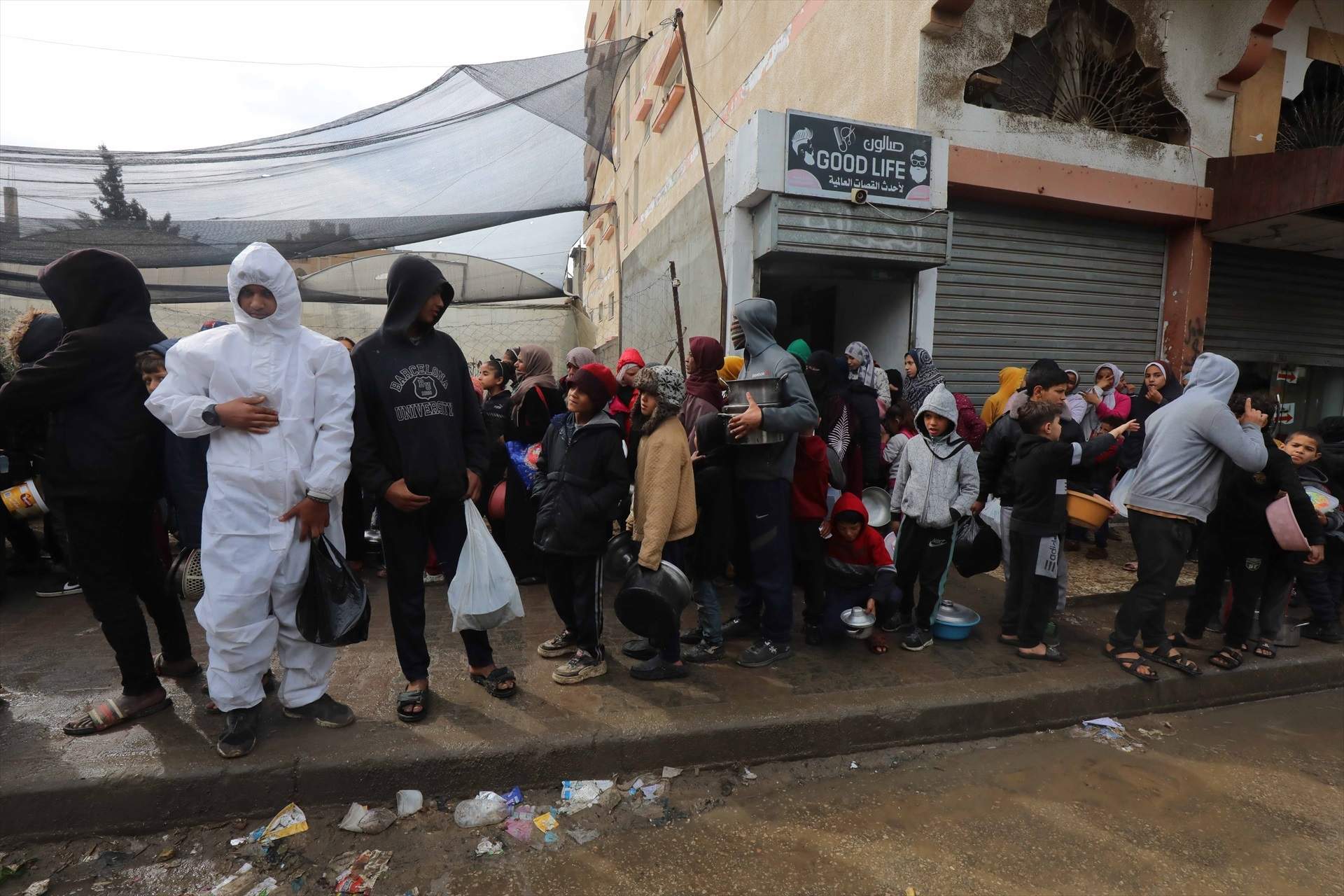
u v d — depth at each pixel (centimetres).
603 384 320
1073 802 277
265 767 253
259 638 259
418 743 272
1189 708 368
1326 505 410
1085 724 343
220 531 252
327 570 270
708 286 666
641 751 283
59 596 460
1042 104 686
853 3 676
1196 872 236
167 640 320
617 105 1616
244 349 258
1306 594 434
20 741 268
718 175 645
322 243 789
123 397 273
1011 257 680
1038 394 379
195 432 249
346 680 329
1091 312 719
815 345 793
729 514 364
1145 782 293
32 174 580
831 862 238
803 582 394
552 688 326
